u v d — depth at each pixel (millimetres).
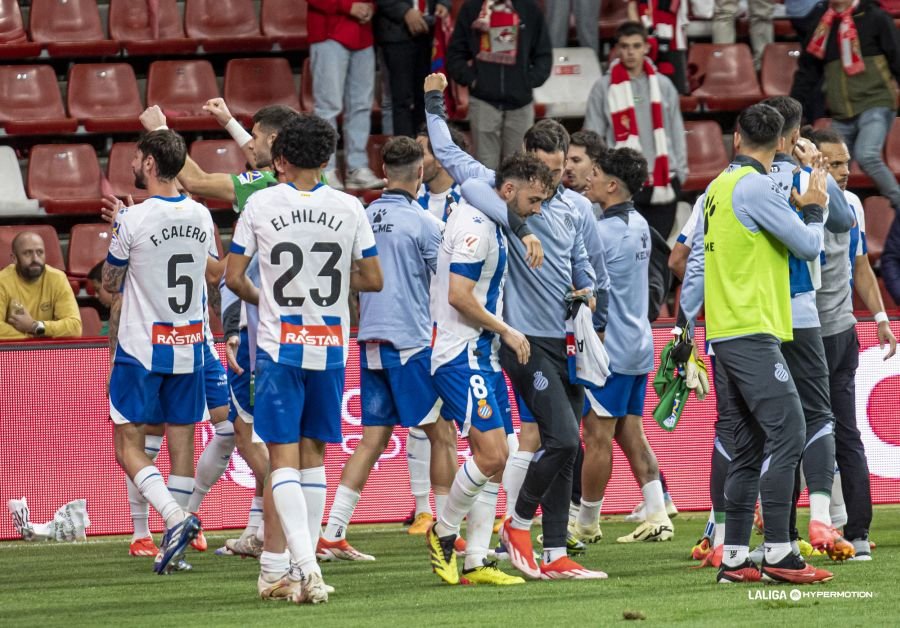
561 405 17422
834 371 19906
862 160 32344
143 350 19016
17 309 26578
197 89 36312
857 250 21125
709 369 26453
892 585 16500
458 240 16766
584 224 19328
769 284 16312
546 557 17906
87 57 37500
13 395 24984
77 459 25203
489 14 31672
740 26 38750
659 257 23953
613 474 26672
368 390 20906
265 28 37750
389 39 33375
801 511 26609
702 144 35344
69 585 18312
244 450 21094
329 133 15867
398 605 15453
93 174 34438
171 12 38031
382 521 26125
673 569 18750
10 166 34062
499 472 17125
